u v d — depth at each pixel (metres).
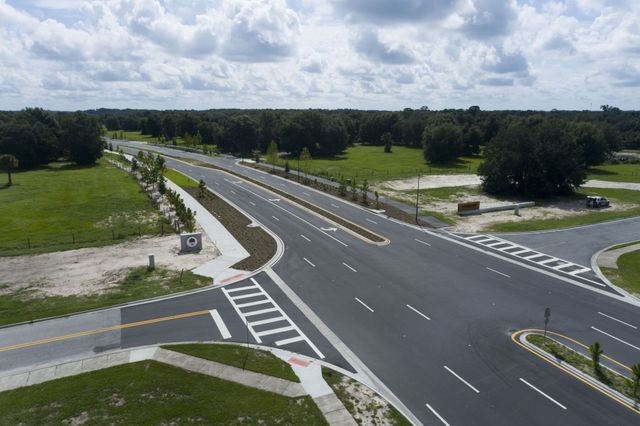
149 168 69.31
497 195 62.69
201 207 52.66
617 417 16.30
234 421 15.70
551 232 43.56
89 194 58.47
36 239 39.28
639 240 40.88
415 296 27.45
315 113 121.81
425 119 150.38
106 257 34.31
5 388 17.64
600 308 26.03
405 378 18.69
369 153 127.31
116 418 15.78
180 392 17.30
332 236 41.06
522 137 61.44
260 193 62.75
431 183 72.25
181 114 170.00
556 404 17.03
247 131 124.31
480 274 31.52
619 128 156.88
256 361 19.70
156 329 22.80
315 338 22.05
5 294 27.05
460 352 20.83
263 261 33.69
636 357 20.58
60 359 19.86
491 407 16.83
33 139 87.25
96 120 96.19
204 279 29.78
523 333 22.77
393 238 40.72
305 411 16.36
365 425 15.70
